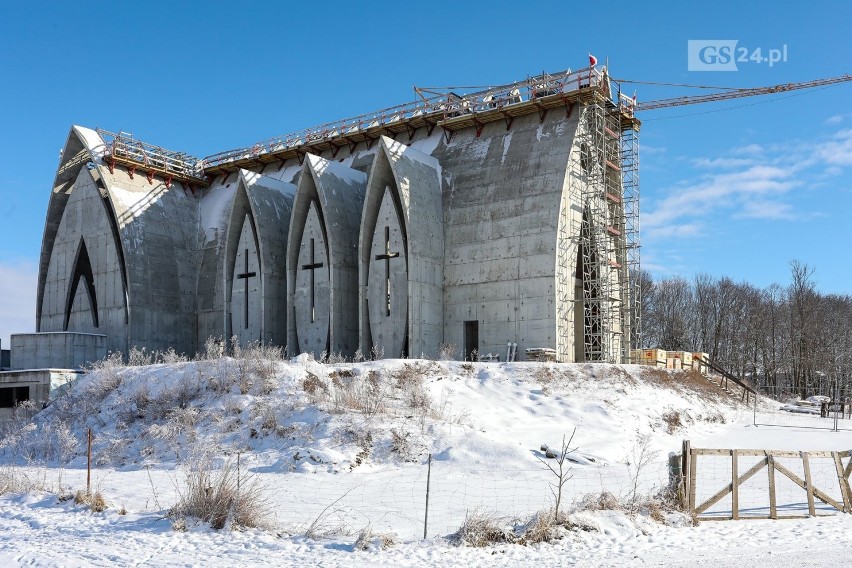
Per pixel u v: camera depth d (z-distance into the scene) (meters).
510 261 41.44
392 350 42.44
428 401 26.75
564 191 41.38
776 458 22.98
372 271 43.69
